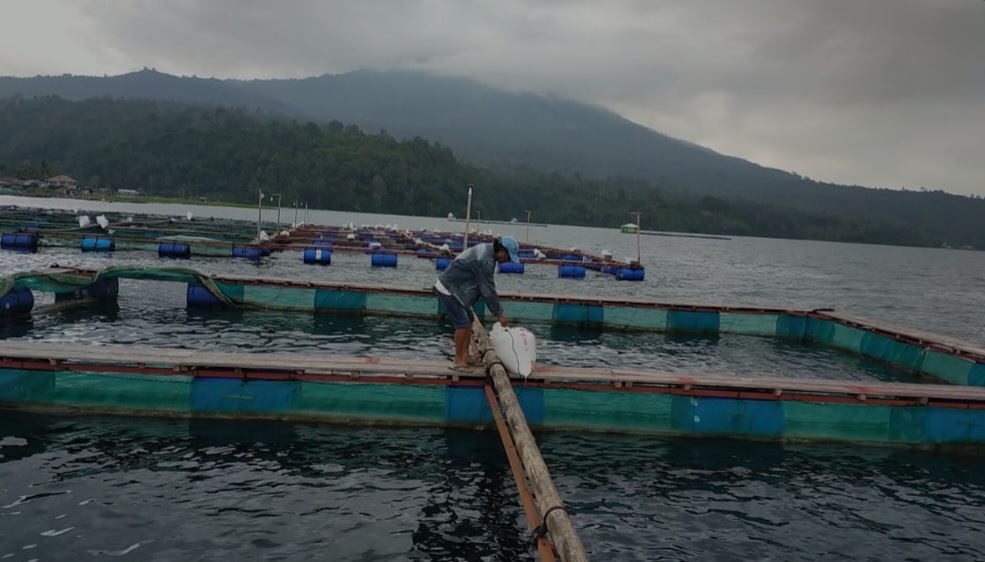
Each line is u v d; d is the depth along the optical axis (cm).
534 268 3606
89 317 1452
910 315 2895
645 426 877
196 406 827
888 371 1398
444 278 841
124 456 700
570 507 645
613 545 570
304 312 1684
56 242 3306
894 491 736
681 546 578
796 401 879
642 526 612
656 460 789
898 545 607
